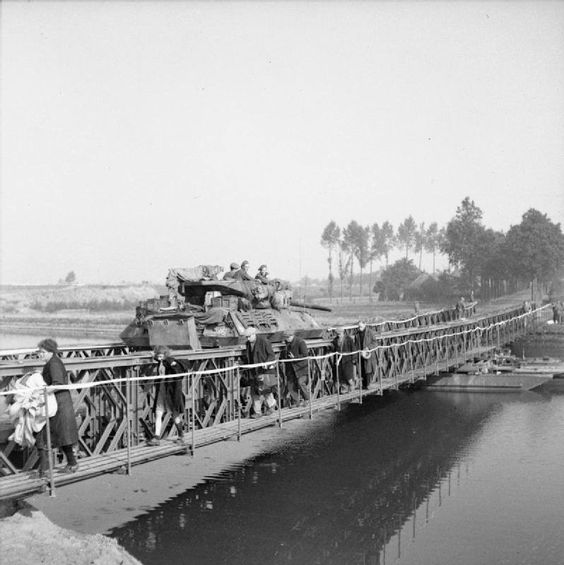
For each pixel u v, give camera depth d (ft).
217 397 48.57
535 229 266.77
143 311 58.59
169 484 51.03
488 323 133.08
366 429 71.92
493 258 304.50
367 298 465.88
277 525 41.68
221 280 63.16
